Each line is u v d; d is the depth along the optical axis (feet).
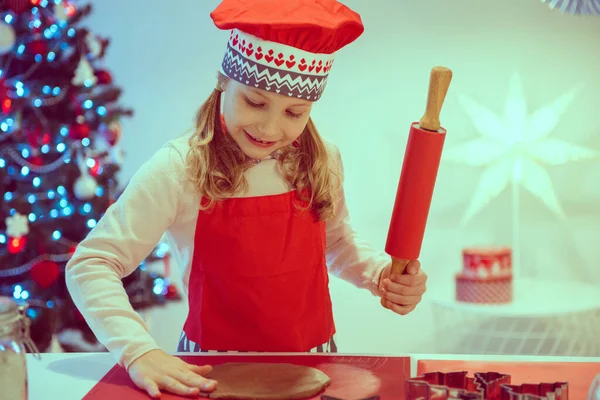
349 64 12.72
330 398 3.09
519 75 12.51
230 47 3.85
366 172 12.78
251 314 4.18
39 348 8.82
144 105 12.91
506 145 12.34
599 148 12.41
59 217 9.05
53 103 9.04
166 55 12.85
